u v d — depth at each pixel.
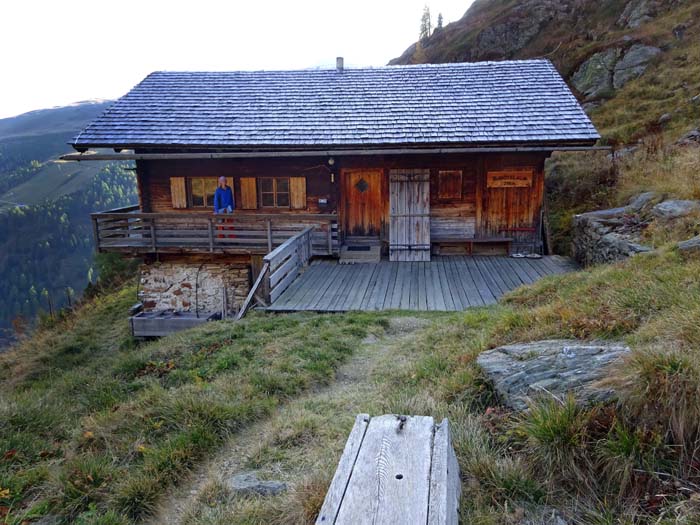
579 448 2.83
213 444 4.00
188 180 13.25
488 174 12.63
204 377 5.58
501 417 3.54
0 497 3.51
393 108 13.23
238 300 13.19
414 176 12.71
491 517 2.59
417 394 4.20
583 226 11.09
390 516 2.07
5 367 12.34
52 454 4.24
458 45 32.41
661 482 2.57
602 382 3.13
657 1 24.59
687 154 11.91
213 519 3.01
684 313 3.86
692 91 17.33
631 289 5.05
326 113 13.21
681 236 7.67
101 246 12.60
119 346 12.15
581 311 4.86
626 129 17.06
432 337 6.07
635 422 2.84
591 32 25.58
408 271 11.11
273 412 4.55
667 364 2.89
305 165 13.00
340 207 13.08
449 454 2.59
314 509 2.79
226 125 12.86
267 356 5.96
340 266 11.84
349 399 4.59
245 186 13.18
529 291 7.54
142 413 4.49
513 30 29.86
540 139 11.56
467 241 12.82
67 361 11.90
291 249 10.25
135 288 17.97
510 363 4.07
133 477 3.55
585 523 2.55
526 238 12.78
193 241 12.48
